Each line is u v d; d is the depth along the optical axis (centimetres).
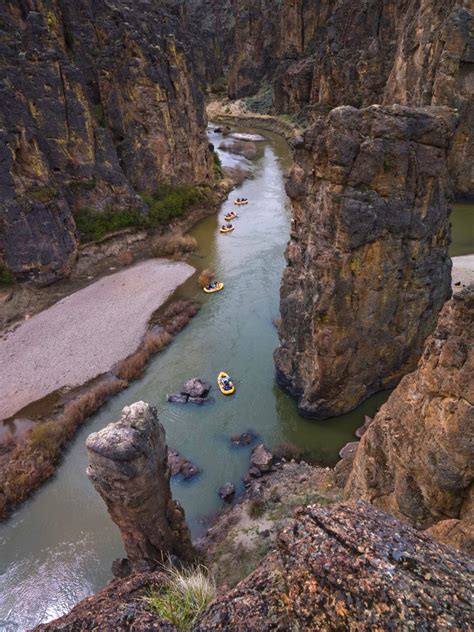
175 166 7350
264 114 14362
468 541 1221
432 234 2878
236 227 7094
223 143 11994
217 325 4678
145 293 5297
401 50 7919
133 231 6425
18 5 6316
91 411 3603
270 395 3666
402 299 2973
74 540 2688
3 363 4144
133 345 4400
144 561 1878
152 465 1678
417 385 1653
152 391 3816
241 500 2775
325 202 2702
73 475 3086
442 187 2820
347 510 680
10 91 5009
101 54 6562
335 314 2856
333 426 3284
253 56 16050
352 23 10669
